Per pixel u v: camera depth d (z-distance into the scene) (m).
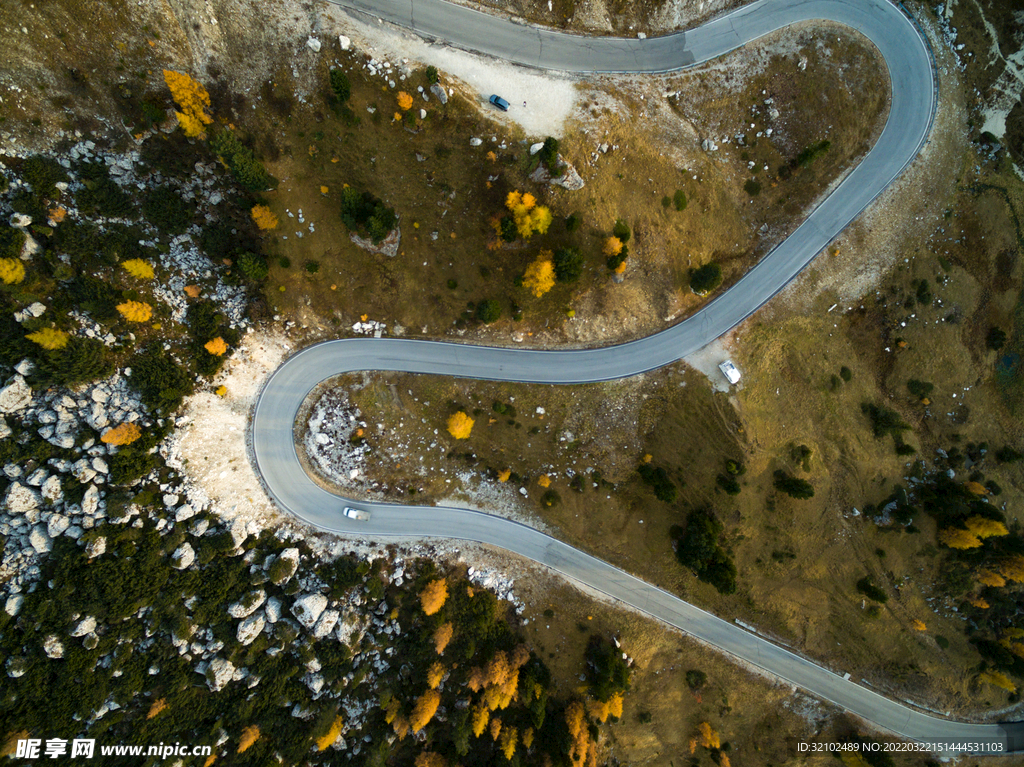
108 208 40.81
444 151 41.34
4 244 37.22
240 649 45.44
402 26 40.34
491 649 51.06
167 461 44.44
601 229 43.69
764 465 51.56
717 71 46.00
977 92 51.06
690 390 50.81
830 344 52.69
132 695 41.09
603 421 51.50
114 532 41.72
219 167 42.28
